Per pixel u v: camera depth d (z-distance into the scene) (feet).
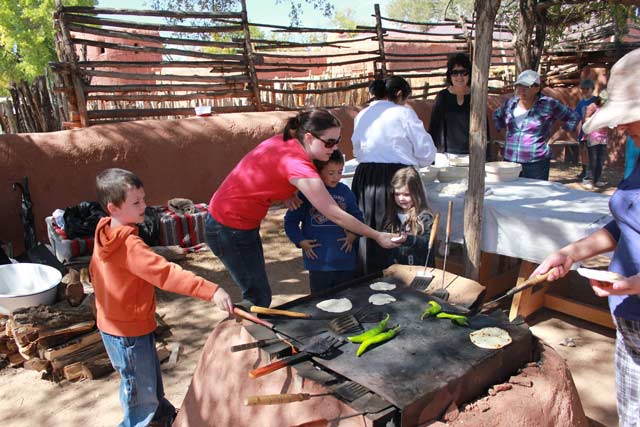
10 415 10.27
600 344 12.16
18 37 77.15
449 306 7.22
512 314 12.95
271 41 26.05
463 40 33.81
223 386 7.20
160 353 12.18
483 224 11.91
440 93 16.63
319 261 10.60
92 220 16.53
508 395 5.97
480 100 10.55
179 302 15.20
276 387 6.39
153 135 20.54
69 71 19.85
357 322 6.72
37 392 11.01
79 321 12.00
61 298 12.56
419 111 29.35
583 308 12.99
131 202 7.44
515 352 6.45
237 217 8.80
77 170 18.63
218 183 22.53
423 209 10.69
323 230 10.57
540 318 13.44
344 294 7.77
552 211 11.10
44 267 13.20
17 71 84.79
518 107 16.12
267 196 8.60
